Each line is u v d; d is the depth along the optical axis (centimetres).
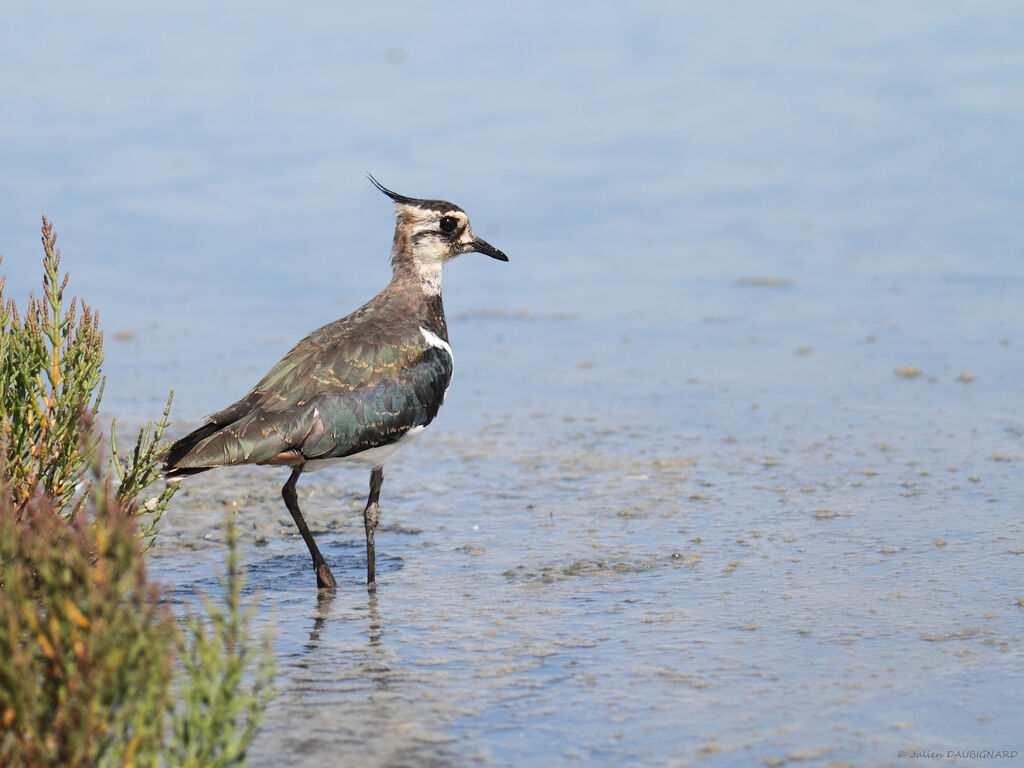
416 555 1246
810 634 1000
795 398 1725
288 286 2312
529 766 809
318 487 1456
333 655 998
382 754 829
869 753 808
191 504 1399
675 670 945
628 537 1262
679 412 1697
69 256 2383
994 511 1281
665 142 2892
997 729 834
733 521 1293
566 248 2469
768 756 809
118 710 721
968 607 1041
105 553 726
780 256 2373
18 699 696
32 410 1074
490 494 1422
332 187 2719
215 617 734
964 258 2300
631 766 805
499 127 2983
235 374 1908
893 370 1816
